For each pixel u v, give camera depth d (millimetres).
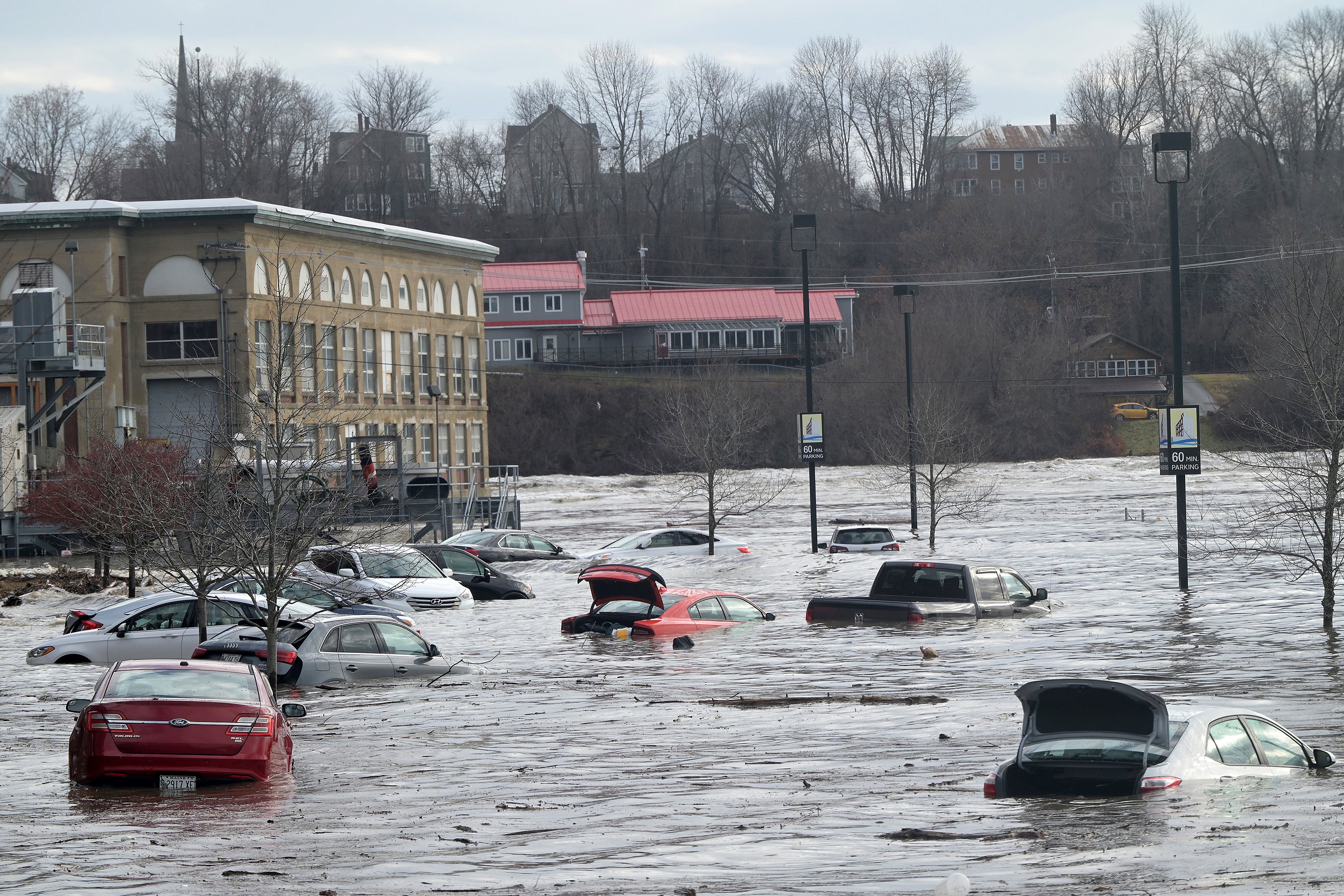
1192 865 14781
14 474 82688
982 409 190750
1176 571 62781
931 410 103688
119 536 56312
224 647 35969
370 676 36125
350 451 59844
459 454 123562
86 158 181250
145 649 40594
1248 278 197500
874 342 196000
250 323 85562
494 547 76250
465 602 57188
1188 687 31859
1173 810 17828
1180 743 19203
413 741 27219
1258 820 17078
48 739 28250
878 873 14945
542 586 65688
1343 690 31031
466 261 125188
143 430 95312
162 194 196250
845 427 185500
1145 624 45156
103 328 93625
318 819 19359
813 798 20344
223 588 43719
